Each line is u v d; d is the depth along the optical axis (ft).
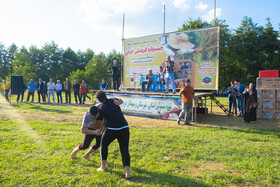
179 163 14.88
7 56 220.64
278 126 27.91
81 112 37.91
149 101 35.68
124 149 12.76
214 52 40.27
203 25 116.78
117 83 43.29
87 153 14.89
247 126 27.78
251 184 11.91
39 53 196.34
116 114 12.66
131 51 51.19
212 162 15.28
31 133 22.33
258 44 128.77
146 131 24.13
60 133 22.61
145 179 12.51
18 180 12.00
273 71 33.99
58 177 12.51
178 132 23.65
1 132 22.52
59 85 53.83
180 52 44.06
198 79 42.06
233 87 37.96
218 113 41.24
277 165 14.29
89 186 11.45
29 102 53.67
